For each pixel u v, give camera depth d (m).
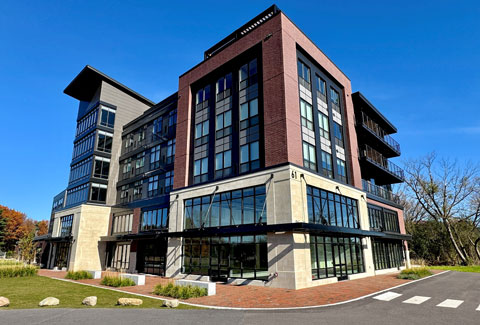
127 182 34.12
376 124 33.53
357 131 29.00
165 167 29.00
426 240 44.41
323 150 22.45
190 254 22.67
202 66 26.45
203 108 25.94
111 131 37.16
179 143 26.69
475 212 39.41
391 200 32.94
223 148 22.97
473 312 9.75
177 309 10.62
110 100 37.91
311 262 17.69
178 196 24.98
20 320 8.69
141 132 34.94
